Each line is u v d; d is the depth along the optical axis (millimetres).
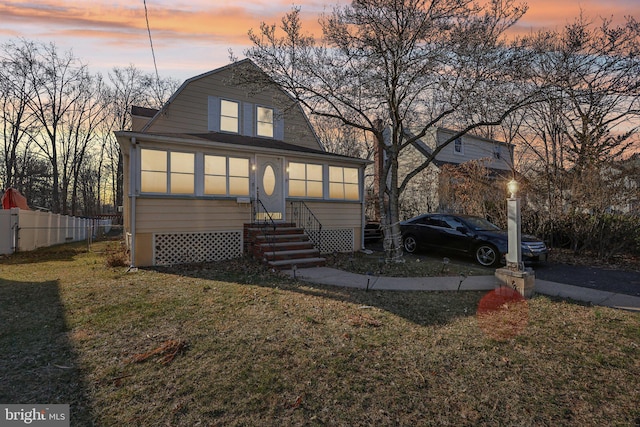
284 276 7082
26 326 4078
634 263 9133
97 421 2336
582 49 10984
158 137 8164
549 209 11312
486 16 7887
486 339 3838
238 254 9500
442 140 18562
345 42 8414
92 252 11812
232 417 2404
